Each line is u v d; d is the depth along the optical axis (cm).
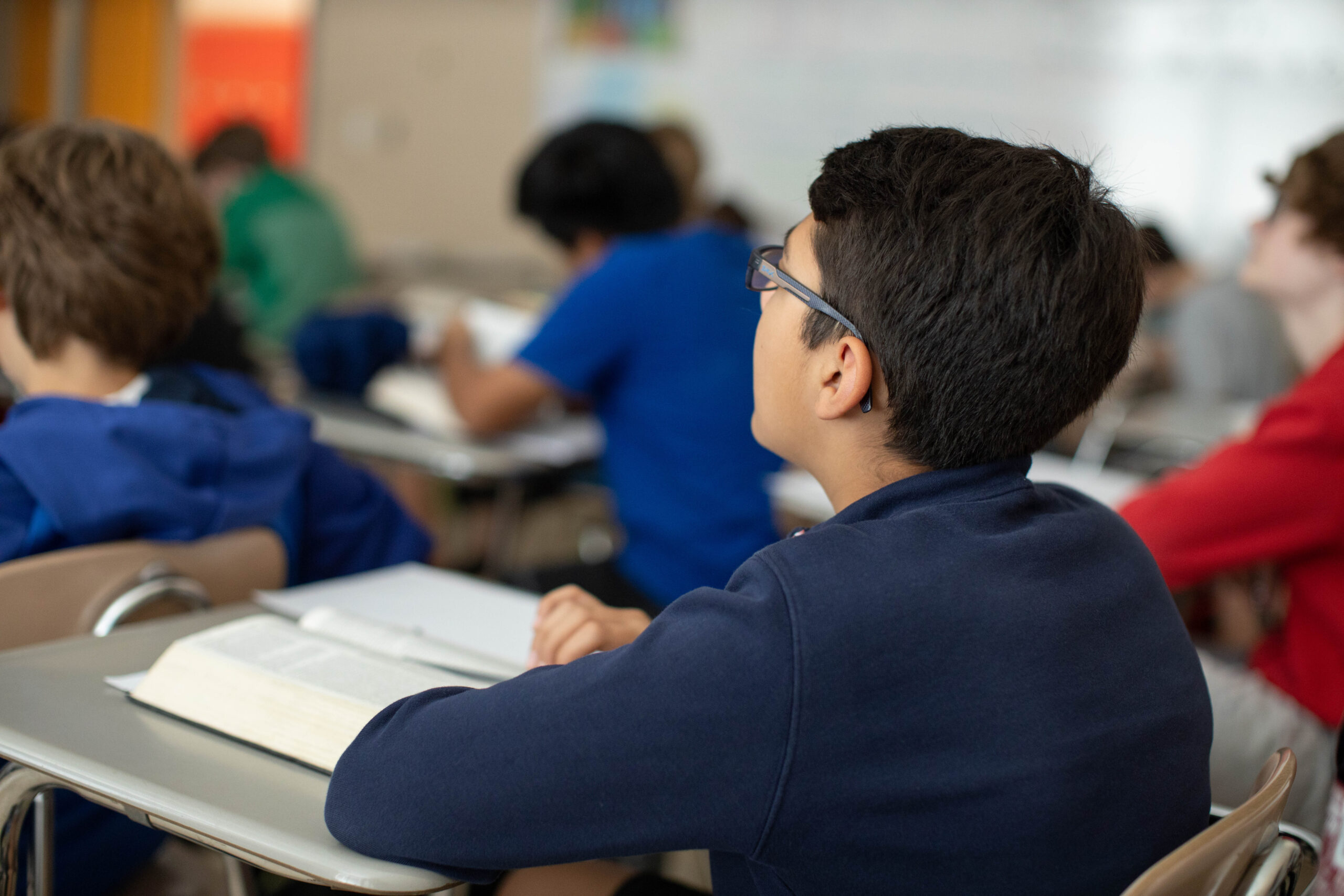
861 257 66
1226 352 302
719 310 172
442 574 121
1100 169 70
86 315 102
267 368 271
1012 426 66
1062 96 457
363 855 63
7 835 74
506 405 186
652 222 204
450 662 89
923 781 59
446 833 61
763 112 513
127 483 94
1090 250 64
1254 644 176
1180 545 129
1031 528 66
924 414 66
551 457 201
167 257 106
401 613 106
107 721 75
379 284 530
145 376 110
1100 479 204
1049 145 71
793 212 514
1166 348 337
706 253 176
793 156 511
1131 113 448
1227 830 60
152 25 632
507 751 61
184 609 99
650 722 59
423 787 62
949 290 63
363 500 132
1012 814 59
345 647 85
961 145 67
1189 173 443
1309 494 124
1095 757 61
